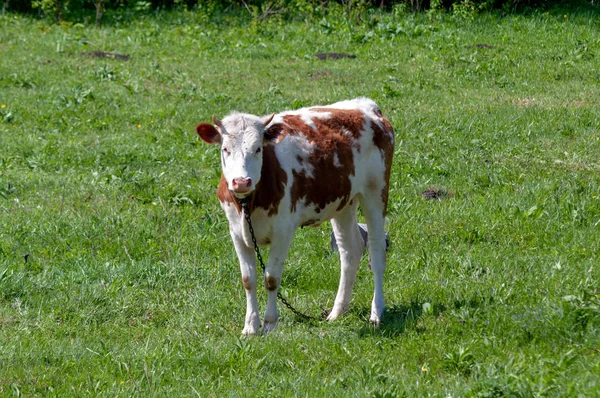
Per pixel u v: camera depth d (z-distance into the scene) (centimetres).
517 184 1277
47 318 848
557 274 901
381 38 2589
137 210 1192
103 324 848
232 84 2069
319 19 2870
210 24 2880
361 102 912
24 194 1266
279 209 782
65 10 3033
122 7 3195
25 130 1647
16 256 1024
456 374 680
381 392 635
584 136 1521
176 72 2194
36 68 2222
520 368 660
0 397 673
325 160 819
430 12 2819
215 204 1231
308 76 2162
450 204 1193
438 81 2056
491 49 2367
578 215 1107
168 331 825
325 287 955
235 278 966
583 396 597
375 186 877
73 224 1120
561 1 3006
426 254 998
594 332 716
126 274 961
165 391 679
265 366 720
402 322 806
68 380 705
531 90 1927
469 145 1495
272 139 760
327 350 746
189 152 1477
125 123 1708
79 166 1418
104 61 2341
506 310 796
